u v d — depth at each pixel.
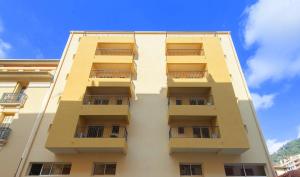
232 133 17.66
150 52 25.84
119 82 21.05
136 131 19.78
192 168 18.06
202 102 21.92
